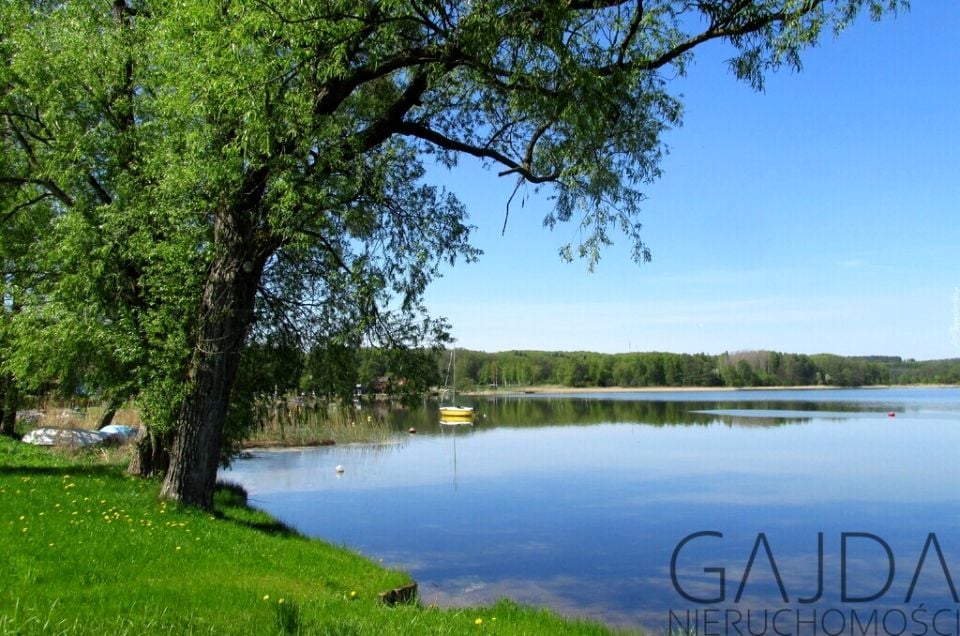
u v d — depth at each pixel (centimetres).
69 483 1245
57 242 1377
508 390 14725
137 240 1241
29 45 1356
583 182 1048
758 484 2348
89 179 1427
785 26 828
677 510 1914
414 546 1522
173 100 1078
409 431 4725
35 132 1513
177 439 1159
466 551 1480
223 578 756
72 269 1330
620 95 933
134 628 522
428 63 1012
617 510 1923
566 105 907
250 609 633
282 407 1659
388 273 1227
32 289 1508
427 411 7956
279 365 1522
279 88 957
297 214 1041
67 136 1371
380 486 2361
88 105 1401
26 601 565
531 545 1538
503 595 1154
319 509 1944
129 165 1338
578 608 1118
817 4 811
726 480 2445
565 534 1645
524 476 2588
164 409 1217
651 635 952
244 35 891
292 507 1970
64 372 1515
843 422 5381
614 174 1039
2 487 1113
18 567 670
